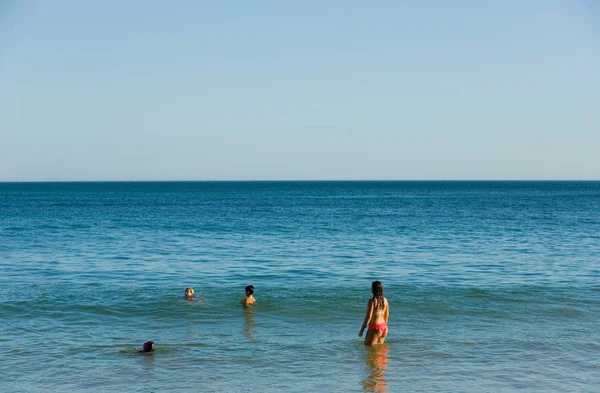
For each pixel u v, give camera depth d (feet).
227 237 116.98
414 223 155.53
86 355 38.01
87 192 545.03
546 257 85.92
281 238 114.93
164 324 46.39
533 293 57.93
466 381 33.58
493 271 72.95
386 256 87.51
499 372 35.09
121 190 628.69
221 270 74.13
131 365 36.11
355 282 65.21
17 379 33.50
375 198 375.45
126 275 69.92
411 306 52.49
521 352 39.04
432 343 41.16
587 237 115.65
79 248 96.89
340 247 99.30
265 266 77.56
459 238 114.52
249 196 425.69
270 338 42.55
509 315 49.42
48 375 34.19
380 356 38.24
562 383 33.27
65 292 57.88
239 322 47.24
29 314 48.88
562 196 403.13
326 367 36.01
